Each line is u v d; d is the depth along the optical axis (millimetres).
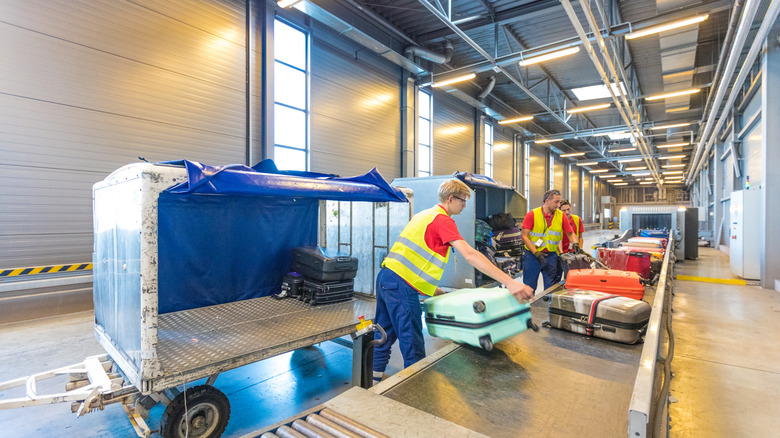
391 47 10062
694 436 2459
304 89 8648
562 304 2334
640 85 12992
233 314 3211
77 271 5512
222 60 7152
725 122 13742
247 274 3770
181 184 2068
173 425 2189
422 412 1250
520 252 8023
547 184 22875
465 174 6227
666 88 10484
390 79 10867
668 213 11258
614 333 2113
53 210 5320
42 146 5203
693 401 2904
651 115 16688
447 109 13523
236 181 2160
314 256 3654
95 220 2873
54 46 5273
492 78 13031
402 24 9594
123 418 2742
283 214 4035
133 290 2068
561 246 4516
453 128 13852
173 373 2057
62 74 5344
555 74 12352
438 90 13031
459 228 6215
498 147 17109
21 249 5070
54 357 3789
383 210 3938
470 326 1908
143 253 1941
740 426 2562
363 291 4160
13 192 4992
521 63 8820
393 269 2482
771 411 2748
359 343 2938
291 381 3377
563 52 8188
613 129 15969
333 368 3658
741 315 5340
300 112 8570
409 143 11281
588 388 1585
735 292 6902
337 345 4312
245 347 2447
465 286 6102
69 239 5473
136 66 6055
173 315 3176
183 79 6613
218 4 7078
